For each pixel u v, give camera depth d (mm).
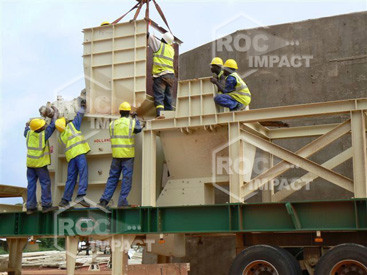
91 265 17547
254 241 10008
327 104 9648
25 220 11547
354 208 9180
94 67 11648
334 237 9586
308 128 12117
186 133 10805
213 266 13727
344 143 12984
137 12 11617
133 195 11219
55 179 11852
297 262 9344
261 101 14062
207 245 13906
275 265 9125
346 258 8688
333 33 13594
